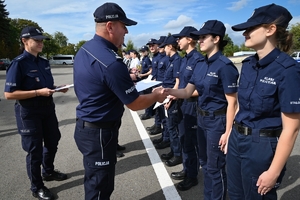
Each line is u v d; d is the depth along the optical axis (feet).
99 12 5.93
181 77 10.34
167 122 11.76
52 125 9.61
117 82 5.65
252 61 5.41
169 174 10.86
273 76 4.85
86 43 6.32
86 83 5.91
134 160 12.37
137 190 9.66
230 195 6.12
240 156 5.59
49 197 8.96
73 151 13.48
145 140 15.12
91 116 6.08
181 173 10.38
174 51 12.78
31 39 8.63
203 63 7.74
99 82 5.76
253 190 5.36
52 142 9.79
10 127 18.24
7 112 22.88
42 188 9.20
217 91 7.22
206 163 8.13
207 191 8.17
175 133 11.60
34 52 8.97
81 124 6.29
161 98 7.18
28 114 8.57
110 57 5.68
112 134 6.31
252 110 5.25
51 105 9.43
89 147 6.26
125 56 40.73
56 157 12.70
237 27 5.13
